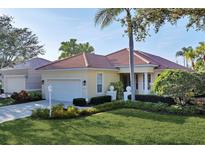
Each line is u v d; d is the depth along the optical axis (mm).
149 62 23938
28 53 29562
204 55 38562
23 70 29797
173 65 29984
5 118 14711
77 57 25328
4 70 32406
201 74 15711
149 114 14336
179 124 11633
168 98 19141
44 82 25797
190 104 16328
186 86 15133
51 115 14039
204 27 9680
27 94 24438
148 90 23984
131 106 16875
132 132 10375
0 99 25469
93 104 21234
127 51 28406
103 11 18594
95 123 12359
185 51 47281
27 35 29234
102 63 24891
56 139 9617
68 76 23516
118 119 13125
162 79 16031
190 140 9062
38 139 9664
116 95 23750
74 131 10852
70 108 15102
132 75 18969
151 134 9984
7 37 26531
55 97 24750
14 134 10547
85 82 22078
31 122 13141
